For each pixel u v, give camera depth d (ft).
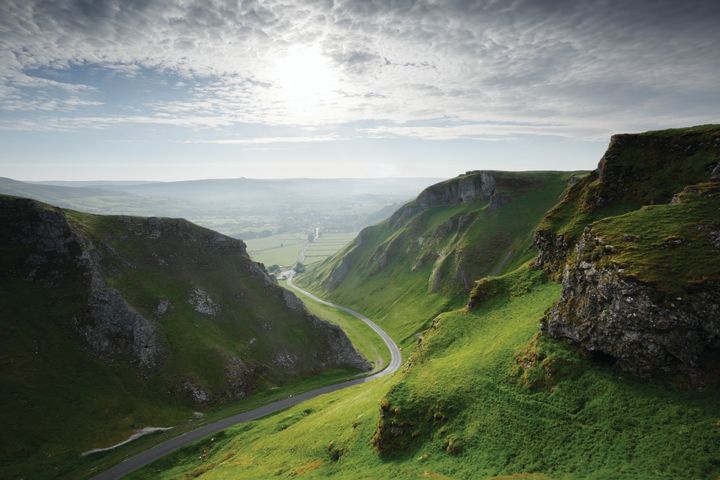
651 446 110.11
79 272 343.26
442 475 125.80
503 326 214.28
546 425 132.05
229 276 471.62
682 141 240.12
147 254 426.10
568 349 156.66
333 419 214.69
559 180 617.21
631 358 134.92
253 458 213.87
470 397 158.51
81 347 312.29
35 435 244.22
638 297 136.15
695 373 122.62
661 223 168.14
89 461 243.60
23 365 276.62
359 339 529.45
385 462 151.33
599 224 183.11
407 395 172.76
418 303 584.81
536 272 255.29
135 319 343.05
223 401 333.83
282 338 435.53
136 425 280.10
